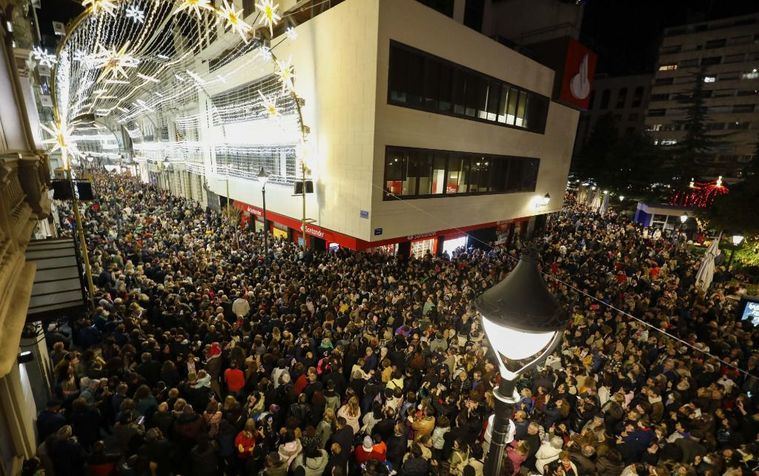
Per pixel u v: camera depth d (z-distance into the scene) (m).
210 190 28.95
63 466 4.96
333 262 14.66
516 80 19.28
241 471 5.81
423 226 16.55
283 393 6.86
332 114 15.07
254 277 12.58
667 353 8.76
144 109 38.72
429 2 16.05
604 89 70.25
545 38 26.17
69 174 8.70
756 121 50.16
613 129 43.66
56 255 6.24
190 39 23.56
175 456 5.38
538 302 2.33
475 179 18.88
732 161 47.97
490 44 17.11
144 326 8.54
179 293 10.20
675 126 57.09
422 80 14.59
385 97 13.38
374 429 6.26
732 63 51.53
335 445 5.40
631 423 6.21
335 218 15.90
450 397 6.79
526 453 5.58
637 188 37.97
